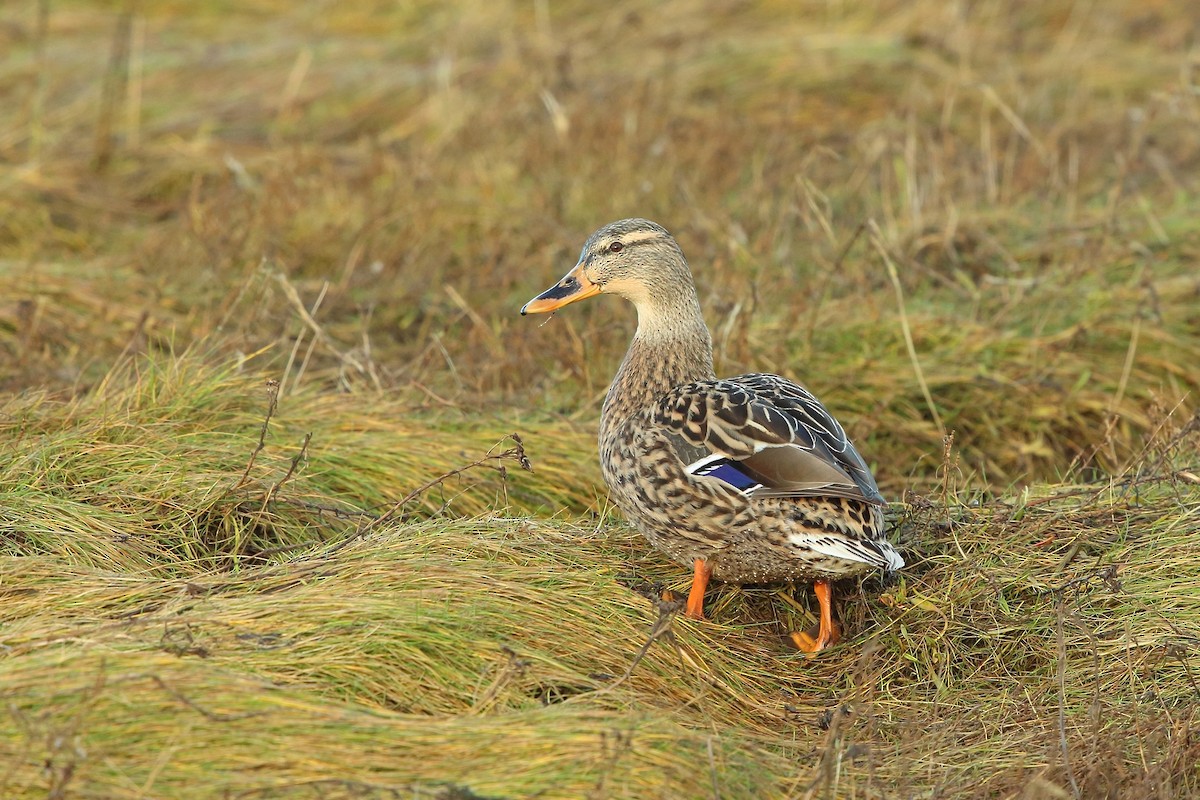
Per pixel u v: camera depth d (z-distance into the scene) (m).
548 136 16.44
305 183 15.27
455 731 6.62
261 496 9.30
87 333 12.33
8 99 18.56
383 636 7.24
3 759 6.17
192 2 21.70
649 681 7.63
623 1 21.28
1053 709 7.62
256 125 18.20
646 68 18.75
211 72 19.53
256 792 6.18
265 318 12.27
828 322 12.52
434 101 18.09
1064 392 11.78
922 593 8.58
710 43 19.50
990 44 19.47
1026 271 13.52
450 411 11.12
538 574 8.08
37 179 15.84
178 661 6.82
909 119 15.80
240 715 6.52
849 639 8.53
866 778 7.09
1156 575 8.42
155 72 19.31
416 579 7.77
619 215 14.91
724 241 14.04
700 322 9.63
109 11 21.31
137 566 8.54
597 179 15.48
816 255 13.71
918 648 8.27
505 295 13.61
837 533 7.98
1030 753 7.23
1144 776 6.79
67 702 6.49
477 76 19.02
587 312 13.33
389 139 17.56
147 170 16.70
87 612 7.59
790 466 8.02
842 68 18.61
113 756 6.30
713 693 7.82
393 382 11.41
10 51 19.98
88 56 19.67
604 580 8.22
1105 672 7.82
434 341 12.11
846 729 7.54
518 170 15.94
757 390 8.79
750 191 15.19
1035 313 12.76
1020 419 11.72
